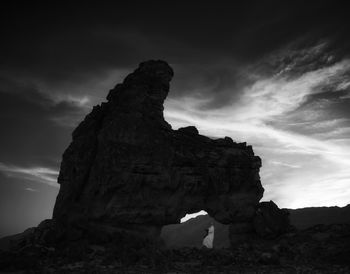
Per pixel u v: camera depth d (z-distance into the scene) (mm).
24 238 34688
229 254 32750
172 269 26500
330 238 37875
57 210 37344
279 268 28391
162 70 44031
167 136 41312
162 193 39531
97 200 37219
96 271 24125
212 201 43500
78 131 41625
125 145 38688
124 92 42156
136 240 35406
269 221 42062
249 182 45062
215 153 44000
